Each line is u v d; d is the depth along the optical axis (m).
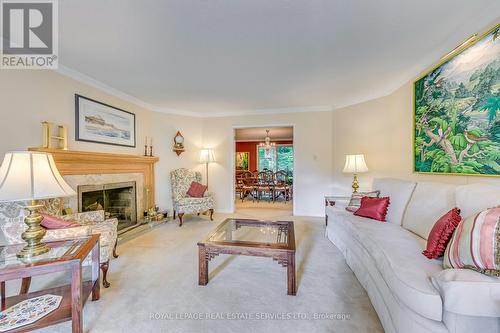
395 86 3.21
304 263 2.44
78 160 2.85
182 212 4.02
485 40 1.73
